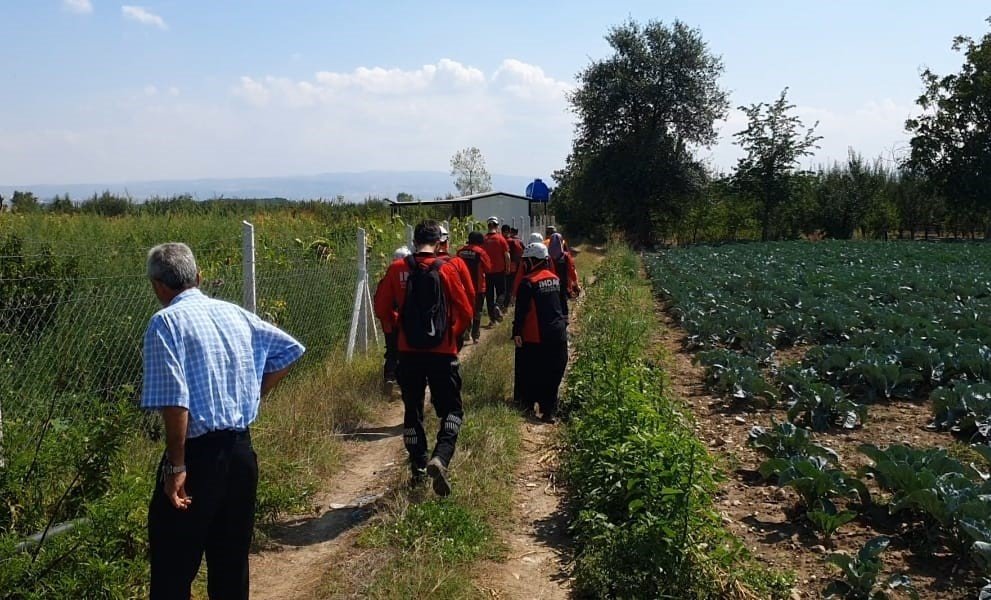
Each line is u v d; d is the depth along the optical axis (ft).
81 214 52.16
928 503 17.71
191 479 11.68
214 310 12.26
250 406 12.42
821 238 179.73
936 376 33.37
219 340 12.03
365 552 17.07
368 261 44.86
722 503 21.09
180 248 12.29
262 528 18.66
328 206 85.10
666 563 15.05
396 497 20.07
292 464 21.48
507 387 32.04
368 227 54.70
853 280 67.62
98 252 28.91
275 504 19.20
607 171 165.89
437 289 20.51
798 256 103.55
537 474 23.15
